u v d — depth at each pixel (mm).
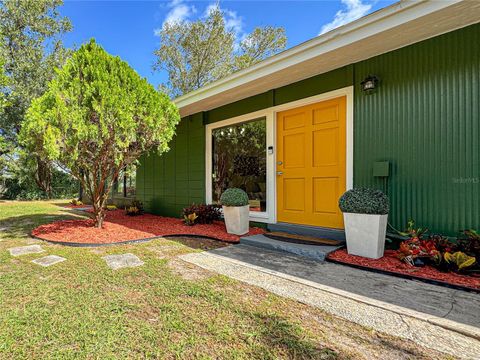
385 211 3184
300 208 4555
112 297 2232
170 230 5152
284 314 1968
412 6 2738
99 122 4188
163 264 3117
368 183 3721
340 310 2027
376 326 1807
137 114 4426
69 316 1930
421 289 2406
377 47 3416
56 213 8164
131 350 1562
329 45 3465
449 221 3068
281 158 4844
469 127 2955
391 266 2918
